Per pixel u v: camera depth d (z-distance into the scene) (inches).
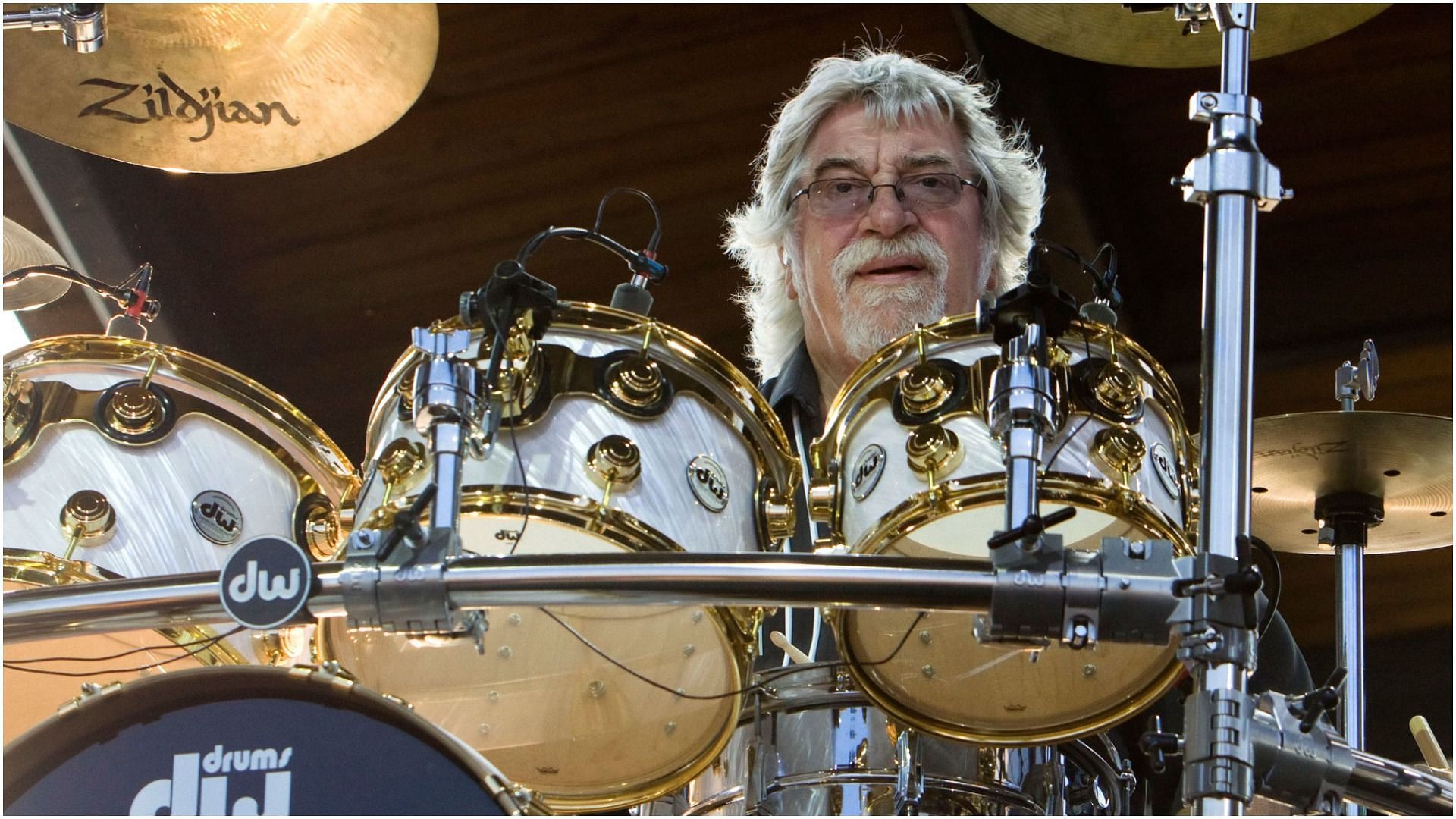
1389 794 94.1
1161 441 116.9
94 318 254.2
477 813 86.7
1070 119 246.4
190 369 123.0
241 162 163.3
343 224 268.5
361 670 121.5
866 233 153.3
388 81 158.7
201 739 89.6
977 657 114.7
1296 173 265.6
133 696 89.7
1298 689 144.7
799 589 91.2
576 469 109.4
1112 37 149.7
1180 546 113.1
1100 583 89.8
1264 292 272.7
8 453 120.0
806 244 157.5
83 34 138.9
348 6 154.3
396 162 262.8
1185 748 89.0
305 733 89.2
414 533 93.3
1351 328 269.4
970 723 117.6
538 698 121.5
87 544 119.2
